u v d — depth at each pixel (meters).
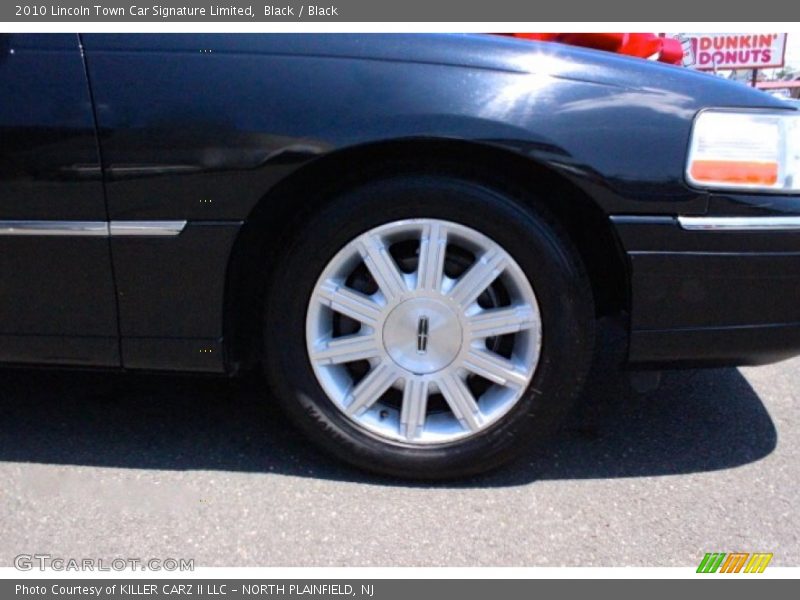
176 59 2.03
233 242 2.10
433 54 2.02
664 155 2.00
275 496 2.23
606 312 2.35
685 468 2.39
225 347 2.21
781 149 2.02
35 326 2.21
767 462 2.43
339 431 2.26
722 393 2.93
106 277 2.14
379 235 2.11
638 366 2.18
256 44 2.03
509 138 1.99
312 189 2.17
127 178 2.06
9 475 2.33
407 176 2.08
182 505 2.19
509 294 2.16
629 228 2.04
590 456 2.46
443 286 2.13
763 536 2.06
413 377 2.20
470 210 2.06
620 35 2.40
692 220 2.03
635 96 2.02
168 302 2.16
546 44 2.10
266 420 2.70
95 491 2.25
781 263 2.04
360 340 2.19
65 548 2.01
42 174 2.07
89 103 2.03
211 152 2.03
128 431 2.62
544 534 2.07
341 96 2.00
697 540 2.05
